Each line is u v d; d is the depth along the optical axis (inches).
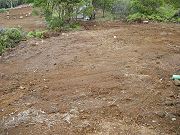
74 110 281.0
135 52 423.8
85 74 355.3
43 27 608.4
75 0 595.5
